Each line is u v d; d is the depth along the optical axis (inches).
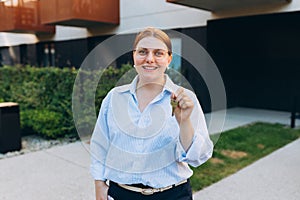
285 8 282.0
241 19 309.7
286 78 318.0
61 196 119.7
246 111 327.0
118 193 54.3
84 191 124.1
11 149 185.2
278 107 328.5
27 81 247.9
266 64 331.0
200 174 139.4
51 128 212.2
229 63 340.5
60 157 170.4
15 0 444.8
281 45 315.6
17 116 187.9
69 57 490.3
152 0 363.3
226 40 331.6
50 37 520.4
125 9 390.6
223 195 118.9
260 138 209.0
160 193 53.0
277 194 119.3
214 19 323.9
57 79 221.0
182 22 344.5
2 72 270.5
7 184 132.2
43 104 230.4
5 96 264.2
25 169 151.3
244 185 128.3
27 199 117.3
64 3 364.2
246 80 348.5
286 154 172.2
